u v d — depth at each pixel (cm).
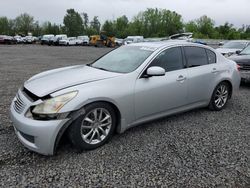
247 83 856
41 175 328
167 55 484
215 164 361
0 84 843
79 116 367
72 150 389
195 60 528
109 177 327
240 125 505
